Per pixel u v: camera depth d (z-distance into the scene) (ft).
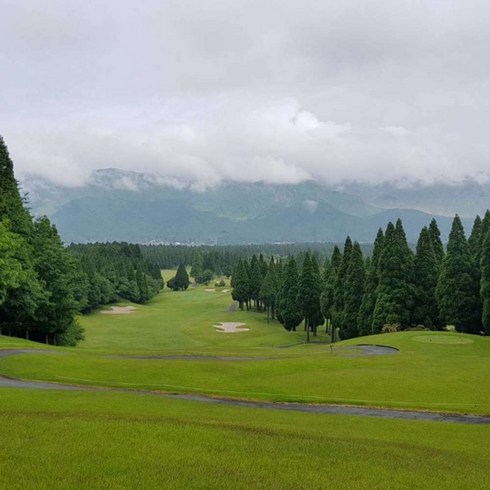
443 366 126.21
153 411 72.08
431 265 231.91
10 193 186.60
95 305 418.72
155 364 121.49
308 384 103.65
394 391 98.12
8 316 190.39
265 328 329.31
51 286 199.31
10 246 148.05
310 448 54.34
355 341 188.24
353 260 252.01
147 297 496.23
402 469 49.34
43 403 74.08
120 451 49.14
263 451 52.13
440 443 63.41
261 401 89.40
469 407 86.63
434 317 229.04
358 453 53.72
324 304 274.98
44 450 48.11
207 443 53.47
